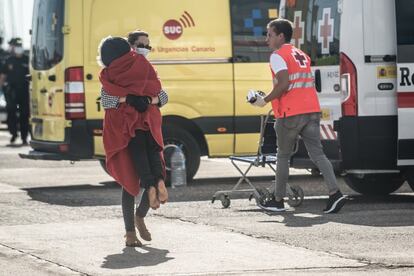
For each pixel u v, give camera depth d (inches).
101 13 956.6
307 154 813.2
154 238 644.1
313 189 918.4
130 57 607.5
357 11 767.7
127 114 603.5
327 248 596.7
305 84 744.3
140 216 622.5
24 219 744.3
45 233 674.2
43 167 1215.6
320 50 814.5
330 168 744.3
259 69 983.0
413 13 769.6
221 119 974.4
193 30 972.6
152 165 609.9
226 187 951.0
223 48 977.5
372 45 767.7
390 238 628.4
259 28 984.9
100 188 965.8
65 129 955.3
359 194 871.7
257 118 979.9
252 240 627.8
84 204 832.9
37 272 545.0
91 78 952.9
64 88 957.2
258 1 986.1
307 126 744.3
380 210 754.8
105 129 609.9
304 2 842.2
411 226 673.6
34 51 1036.5
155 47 965.2
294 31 855.1
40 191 943.0
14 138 1630.2
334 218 714.8
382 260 558.3
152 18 965.2
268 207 757.9
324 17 810.8
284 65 736.3
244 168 1166.3
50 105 988.6
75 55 952.3
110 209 797.9
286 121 741.9
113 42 608.4
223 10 979.3
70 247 618.2
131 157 606.9
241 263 555.5
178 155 953.5
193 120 970.7
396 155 772.0
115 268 550.0
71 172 1146.7
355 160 772.0
